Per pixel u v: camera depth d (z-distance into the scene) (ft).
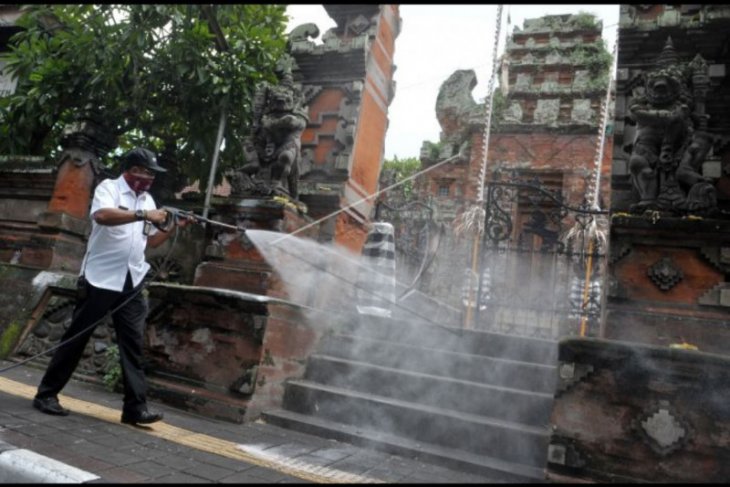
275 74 22.58
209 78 22.80
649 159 15.69
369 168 24.29
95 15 22.41
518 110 51.78
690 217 14.84
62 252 22.36
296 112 19.12
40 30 25.79
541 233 26.30
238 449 11.41
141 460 9.98
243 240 18.52
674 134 15.40
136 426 12.34
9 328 20.56
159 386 15.20
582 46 52.49
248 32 23.89
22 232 23.48
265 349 14.38
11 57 25.76
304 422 13.71
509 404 13.60
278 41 24.36
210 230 21.33
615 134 17.67
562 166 48.88
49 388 12.51
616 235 15.74
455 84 59.62
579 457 10.82
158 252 23.18
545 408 13.20
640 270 15.42
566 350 11.34
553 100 51.37
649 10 18.88
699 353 10.40
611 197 17.24
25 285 21.44
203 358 14.99
